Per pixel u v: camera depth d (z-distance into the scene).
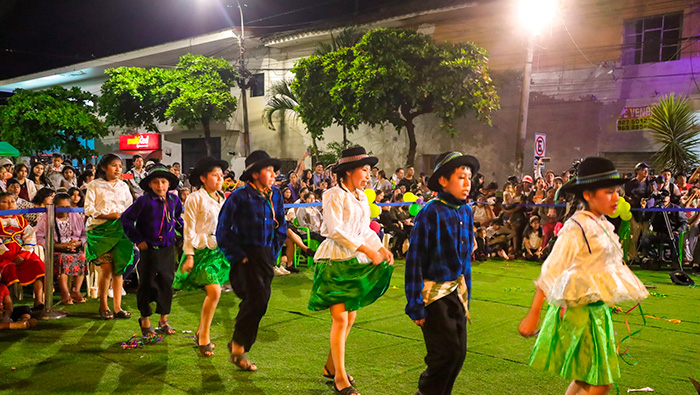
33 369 4.73
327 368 4.48
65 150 23.08
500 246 11.81
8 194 6.86
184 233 5.12
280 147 24.14
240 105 25.02
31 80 31.47
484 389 4.25
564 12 17.16
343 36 19.81
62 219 7.30
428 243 3.47
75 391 4.23
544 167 17.73
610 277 3.11
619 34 16.48
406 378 4.52
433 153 20.16
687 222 10.88
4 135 22.36
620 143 16.53
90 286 7.70
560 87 17.42
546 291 3.11
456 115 17.17
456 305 3.48
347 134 22.20
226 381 4.45
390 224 11.45
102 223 6.30
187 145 26.78
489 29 18.58
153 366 4.81
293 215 10.06
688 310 7.09
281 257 9.94
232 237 4.55
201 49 25.19
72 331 5.93
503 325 6.22
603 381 3.07
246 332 4.58
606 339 3.14
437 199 3.59
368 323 6.27
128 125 24.45
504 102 18.44
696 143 14.10
